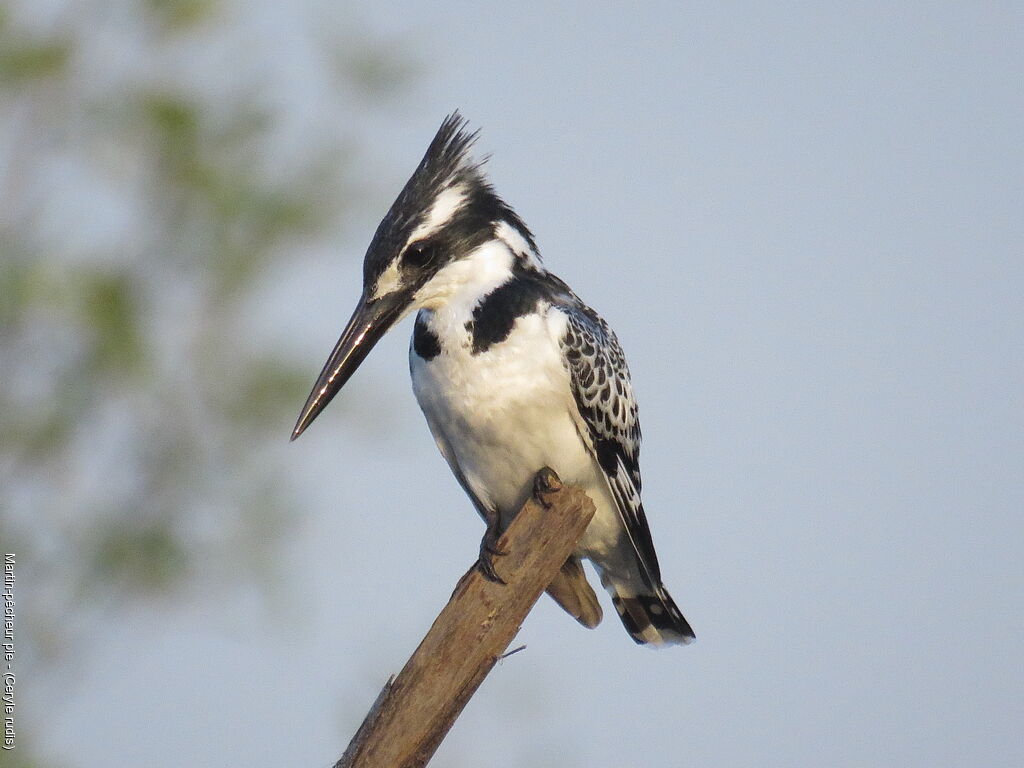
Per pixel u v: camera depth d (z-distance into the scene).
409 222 10.16
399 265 10.16
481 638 8.39
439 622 8.40
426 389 10.16
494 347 9.93
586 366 10.07
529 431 10.07
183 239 10.29
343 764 8.05
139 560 10.06
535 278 10.34
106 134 10.20
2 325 9.89
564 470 10.23
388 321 10.23
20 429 9.98
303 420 10.33
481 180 10.41
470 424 10.09
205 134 10.27
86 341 10.02
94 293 9.83
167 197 10.32
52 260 9.84
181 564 10.12
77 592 10.08
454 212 10.20
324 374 10.28
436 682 8.25
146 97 10.22
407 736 8.12
